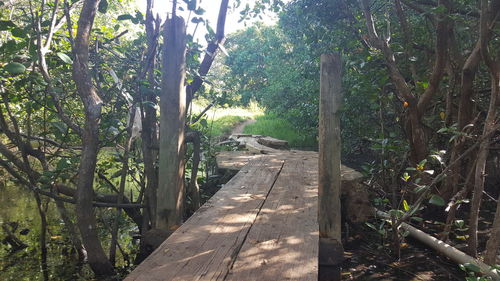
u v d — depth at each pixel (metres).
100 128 4.27
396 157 6.28
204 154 6.49
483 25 4.10
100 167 5.26
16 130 4.21
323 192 3.22
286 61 16.56
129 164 4.94
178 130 3.47
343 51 7.40
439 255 4.69
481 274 3.85
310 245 2.77
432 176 5.89
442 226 5.59
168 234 3.42
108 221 5.42
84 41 3.49
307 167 5.69
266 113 25.55
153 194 4.26
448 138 6.95
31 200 6.85
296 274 2.35
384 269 4.34
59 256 4.54
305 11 7.80
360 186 5.49
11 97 4.35
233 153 7.39
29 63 4.08
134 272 2.34
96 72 4.56
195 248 2.69
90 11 3.49
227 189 4.29
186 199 5.06
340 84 3.24
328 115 3.23
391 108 7.21
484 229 5.70
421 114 5.55
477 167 4.29
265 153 7.80
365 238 5.19
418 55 7.34
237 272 2.36
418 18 7.56
